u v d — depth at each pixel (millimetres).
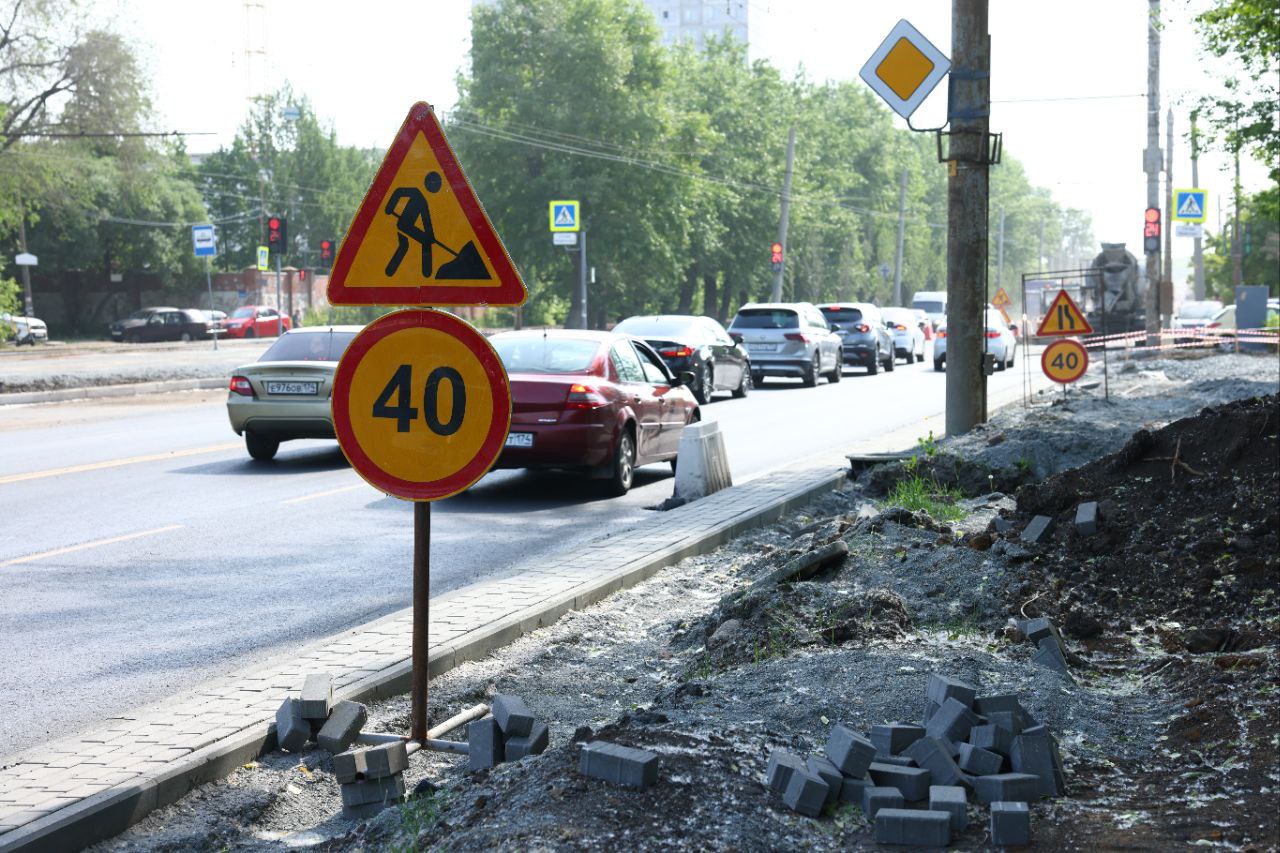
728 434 19609
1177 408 17547
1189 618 6809
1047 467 12078
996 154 14352
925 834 3980
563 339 14195
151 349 46531
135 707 6152
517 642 7082
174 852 4422
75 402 26109
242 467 15438
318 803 4934
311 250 95000
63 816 4359
